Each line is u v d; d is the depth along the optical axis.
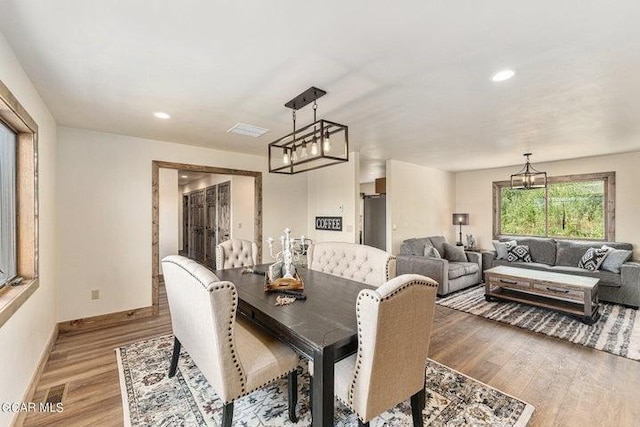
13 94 1.80
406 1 1.39
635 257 4.77
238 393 1.60
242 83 2.25
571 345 2.96
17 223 2.23
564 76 2.16
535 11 1.46
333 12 1.46
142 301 3.86
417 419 1.73
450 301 4.42
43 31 1.60
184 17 1.49
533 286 3.93
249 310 2.07
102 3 1.38
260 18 1.50
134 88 2.34
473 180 6.88
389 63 1.97
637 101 2.63
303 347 1.61
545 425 1.84
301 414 1.94
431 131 3.60
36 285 2.27
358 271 2.90
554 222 5.71
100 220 3.58
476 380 2.33
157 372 2.44
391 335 1.43
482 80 2.22
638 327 3.42
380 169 6.77
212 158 4.48
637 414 1.94
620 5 1.42
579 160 5.34
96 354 2.77
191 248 9.34
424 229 6.30
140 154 3.87
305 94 2.43
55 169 3.18
